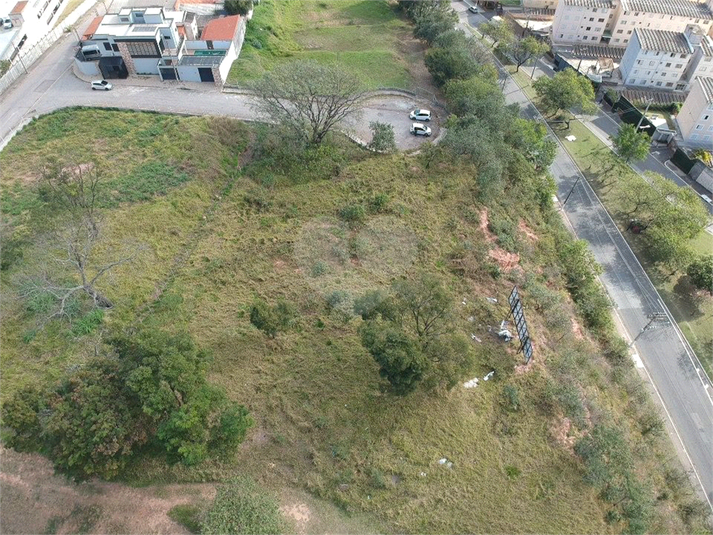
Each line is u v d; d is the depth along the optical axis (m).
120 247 49.41
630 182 74.56
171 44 76.44
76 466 32.50
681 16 107.44
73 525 31.34
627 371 52.22
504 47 100.81
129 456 31.92
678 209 67.88
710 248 70.06
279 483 34.09
